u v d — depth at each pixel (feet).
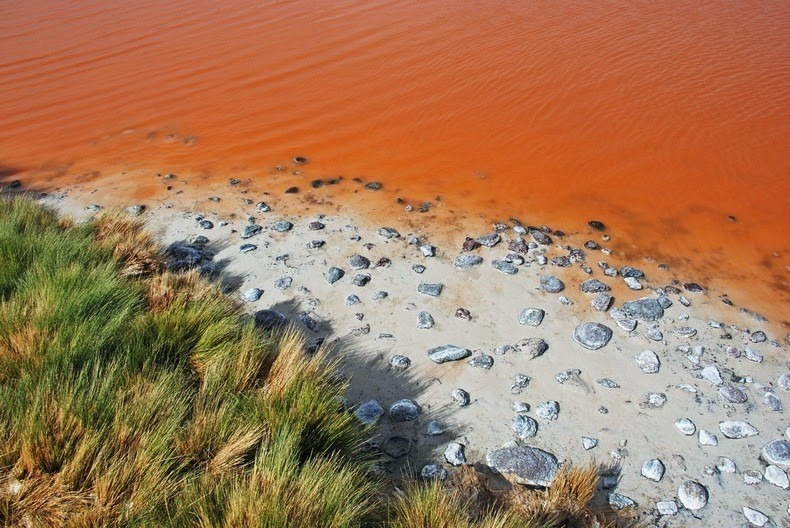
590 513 13.70
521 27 43.16
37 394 12.44
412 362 18.47
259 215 25.45
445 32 42.19
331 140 30.86
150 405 13.11
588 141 30.45
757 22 44.29
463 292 21.36
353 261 22.56
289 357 15.89
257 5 47.98
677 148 29.86
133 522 10.94
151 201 26.45
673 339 19.56
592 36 41.83
